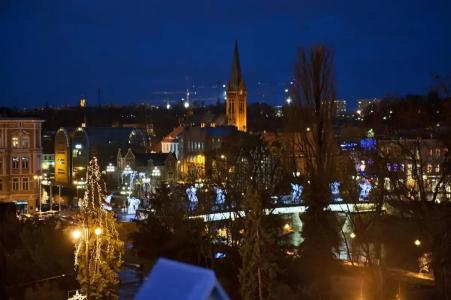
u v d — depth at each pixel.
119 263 41.31
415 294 42.59
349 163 62.16
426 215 44.00
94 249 37.44
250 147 65.31
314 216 48.72
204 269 6.72
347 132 78.31
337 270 48.84
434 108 56.41
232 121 182.88
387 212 58.62
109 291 37.31
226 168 68.31
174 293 6.62
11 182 100.56
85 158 141.00
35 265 40.00
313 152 50.16
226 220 55.81
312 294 38.22
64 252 42.28
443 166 48.69
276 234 42.19
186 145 142.62
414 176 51.88
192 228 53.28
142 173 122.44
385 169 50.44
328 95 49.62
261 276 34.09
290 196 64.00
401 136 61.25
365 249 51.72
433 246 43.19
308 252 47.75
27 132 102.00
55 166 148.12
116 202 107.94
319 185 49.00
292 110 51.25
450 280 42.50
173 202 58.66
